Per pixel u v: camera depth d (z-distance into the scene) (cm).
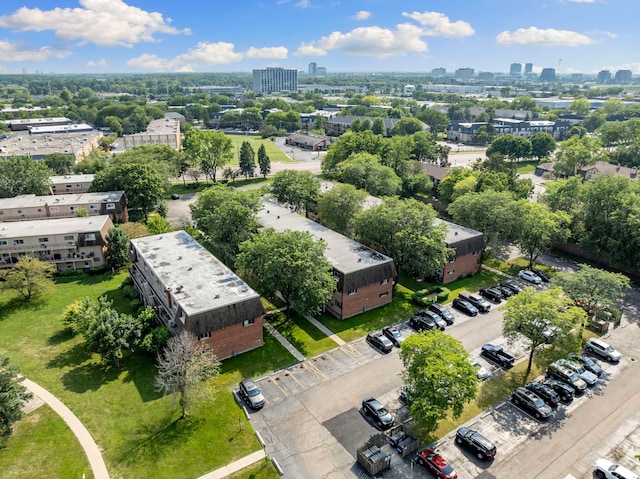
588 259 7812
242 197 7394
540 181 13538
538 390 4278
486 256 7850
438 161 15775
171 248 6362
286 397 4297
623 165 14512
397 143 12531
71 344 5153
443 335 3931
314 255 5303
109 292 6450
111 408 4112
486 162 10862
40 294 6312
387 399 4278
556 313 4259
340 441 3753
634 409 4181
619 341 5316
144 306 5934
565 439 3812
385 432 3853
